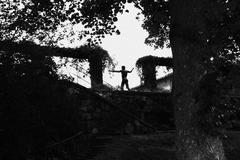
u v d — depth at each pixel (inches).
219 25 587.2
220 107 471.2
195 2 520.7
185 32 507.2
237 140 860.6
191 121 483.5
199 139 477.1
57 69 730.8
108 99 958.4
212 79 480.4
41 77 681.0
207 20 558.6
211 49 526.0
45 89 688.4
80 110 868.0
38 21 682.2
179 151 488.1
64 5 681.6
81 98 893.8
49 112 706.2
